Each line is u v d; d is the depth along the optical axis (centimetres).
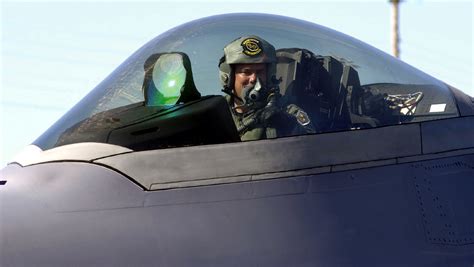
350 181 967
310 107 1039
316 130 1025
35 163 991
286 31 1102
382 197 963
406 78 1129
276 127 1012
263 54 1043
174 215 921
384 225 945
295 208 936
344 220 937
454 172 1015
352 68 1098
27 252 906
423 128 1037
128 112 1019
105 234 912
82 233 914
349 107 1055
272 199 939
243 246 908
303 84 1051
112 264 896
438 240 956
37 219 927
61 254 903
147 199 931
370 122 1050
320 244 917
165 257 899
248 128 1012
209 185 944
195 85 1025
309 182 957
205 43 1061
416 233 951
